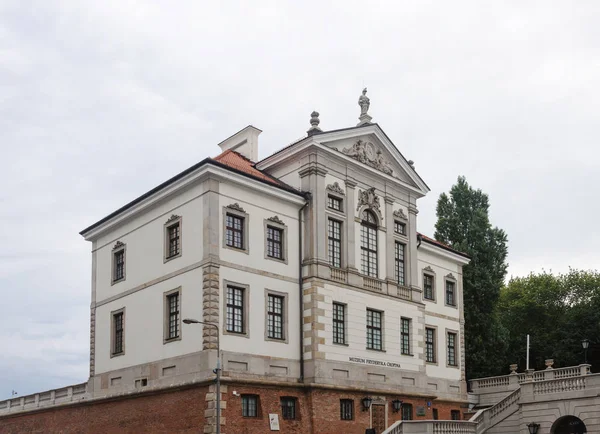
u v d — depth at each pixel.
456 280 55.88
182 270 37.84
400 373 44.50
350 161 43.97
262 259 38.91
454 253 55.06
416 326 46.78
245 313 37.22
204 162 36.88
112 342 42.53
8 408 53.97
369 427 41.28
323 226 41.59
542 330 73.44
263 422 36.12
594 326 68.00
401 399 44.03
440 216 69.62
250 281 37.88
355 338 41.88
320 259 40.84
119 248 43.69
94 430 42.50
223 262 36.72
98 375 43.16
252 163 46.66
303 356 39.56
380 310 44.16
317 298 40.00
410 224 48.47
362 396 41.34
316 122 42.97
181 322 37.19
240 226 38.44
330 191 42.53
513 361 70.69
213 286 35.88
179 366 36.56
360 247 43.97
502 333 65.31
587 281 74.00
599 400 38.53
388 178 46.81
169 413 36.50
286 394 37.81
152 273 40.22
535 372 50.88
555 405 40.41
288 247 40.53
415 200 49.53
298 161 42.78
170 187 39.34
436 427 39.47
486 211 69.12
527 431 41.28
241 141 49.31
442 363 52.12
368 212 45.44
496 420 43.78
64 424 46.12
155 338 38.88
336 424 39.31
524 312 74.69
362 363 41.91
